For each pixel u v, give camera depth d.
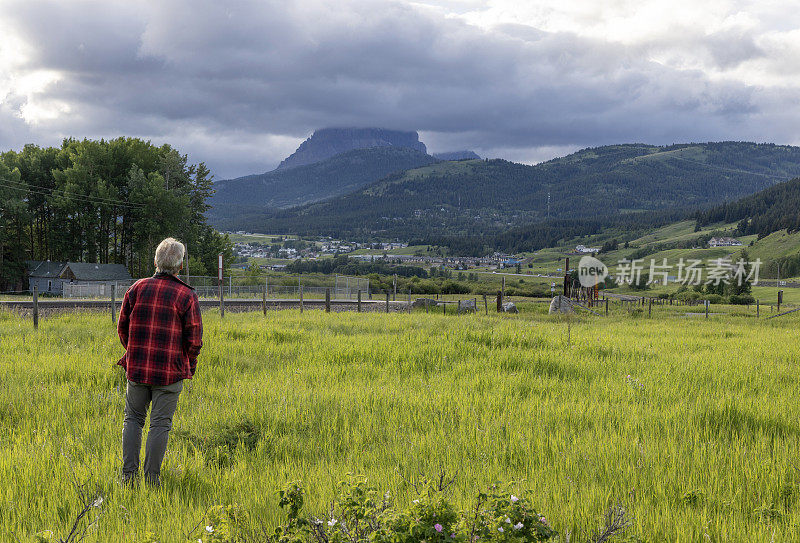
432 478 4.30
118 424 6.09
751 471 4.75
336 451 5.44
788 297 130.75
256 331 13.96
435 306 34.69
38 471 4.59
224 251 95.69
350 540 2.81
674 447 5.39
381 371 9.64
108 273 80.69
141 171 79.62
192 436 5.68
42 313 20.83
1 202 73.75
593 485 4.39
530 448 5.36
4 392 7.19
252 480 4.53
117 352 10.64
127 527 3.66
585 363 10.69
